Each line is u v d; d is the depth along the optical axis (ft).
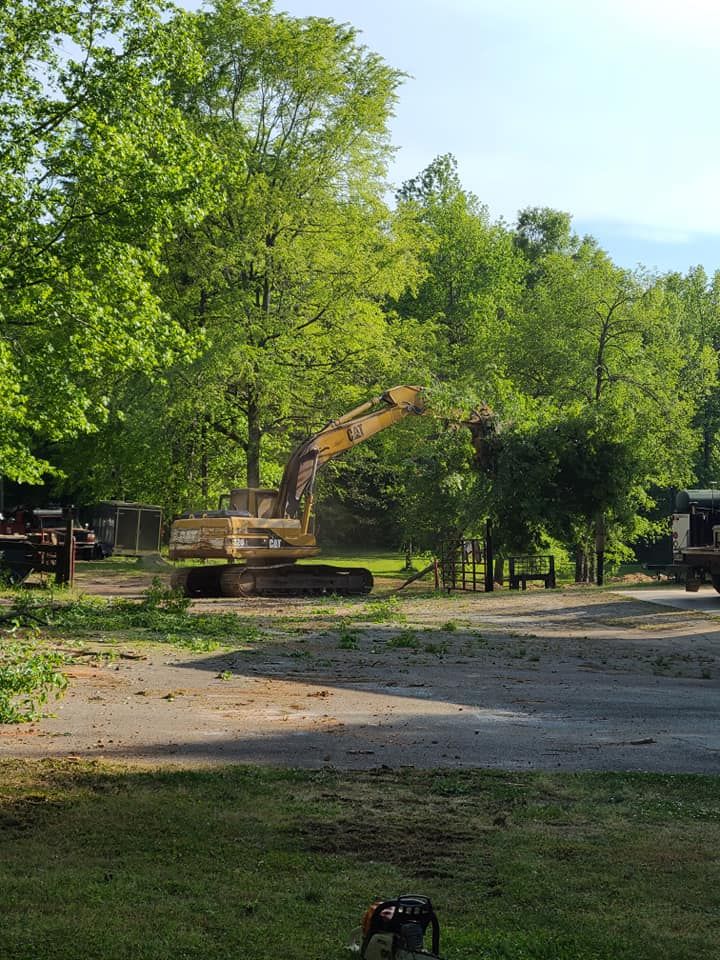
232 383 143.74
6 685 34.88
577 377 154.71
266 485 164.45
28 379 80.84
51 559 109.50
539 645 64.39
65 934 17.67
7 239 76.64
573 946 17.75
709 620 80.07
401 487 129.70
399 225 151.94
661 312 157.58
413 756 33.04
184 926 18.13
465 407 116.26
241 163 87.15
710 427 195.11
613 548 127.24
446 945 17.52
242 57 136.67
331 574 110.83
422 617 83.82
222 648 58.70
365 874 21.25
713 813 26.61
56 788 27.45
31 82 78.18
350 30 143.43
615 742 35.78
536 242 308.60
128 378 131.34
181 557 106.93
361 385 154.40
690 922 18.94
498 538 119.44
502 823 25.35
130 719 37.68
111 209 78.89
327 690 45.42
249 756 32.37
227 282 143.54
